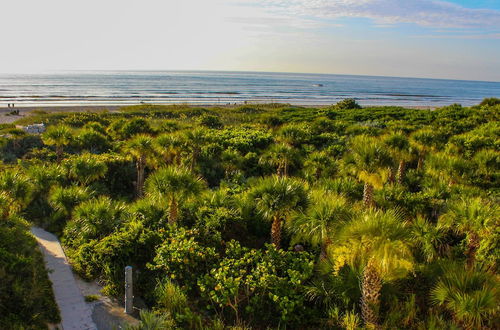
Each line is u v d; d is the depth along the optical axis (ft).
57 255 29.96
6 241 26.07
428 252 28.02
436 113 124.47
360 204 35.65
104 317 22.49
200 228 31.94
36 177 41.24
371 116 123.75
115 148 66.28
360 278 22.97
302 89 518.78
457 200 33.58
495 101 140.46
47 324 21.09
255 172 59.98
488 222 25.07
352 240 19.54
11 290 21.53
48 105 201.46
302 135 66.33
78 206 34.86
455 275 20.99
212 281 24.04
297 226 27.58
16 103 208.54
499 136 70.38
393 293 23.70
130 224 31.22
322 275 25.41
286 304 22.76
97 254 27.53
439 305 21.74
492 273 23.82
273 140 76.07
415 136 55.21
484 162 46.60
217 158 62.69
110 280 25.99
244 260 28.07
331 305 23.47
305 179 50.29
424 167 52.03
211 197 37.86
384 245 18.10
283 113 139.44
